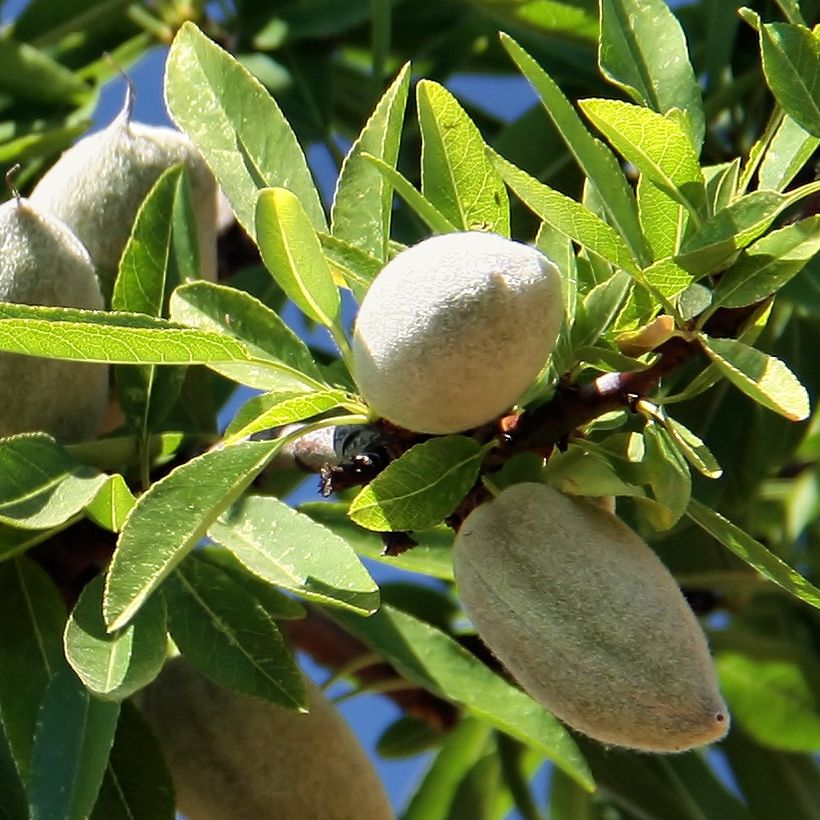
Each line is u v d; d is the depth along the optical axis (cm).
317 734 32
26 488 29
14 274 30
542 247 30
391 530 27
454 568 27
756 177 38
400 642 33
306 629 38
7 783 31
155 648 27
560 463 27
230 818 32
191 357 26
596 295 27
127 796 31
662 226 28
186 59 31
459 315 25
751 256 27
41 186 35
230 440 27
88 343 26
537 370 25
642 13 31
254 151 30
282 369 28
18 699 30
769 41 28
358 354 26
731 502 39
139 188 34
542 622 26
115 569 25
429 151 29
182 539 25
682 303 27
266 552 28
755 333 28
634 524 36
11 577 31
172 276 33
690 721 25
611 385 27
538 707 33
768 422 39
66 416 32
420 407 25
